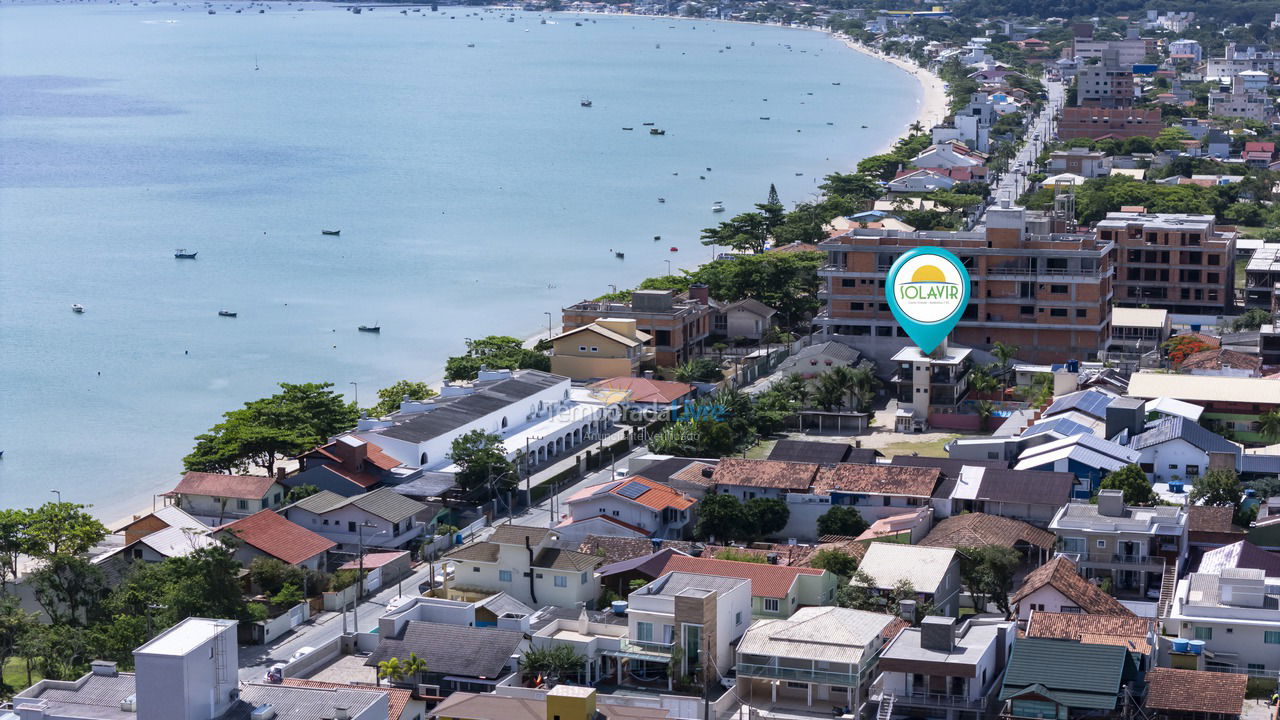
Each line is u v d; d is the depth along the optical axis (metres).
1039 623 140.25
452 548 189.62
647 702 129.50
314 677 136.25
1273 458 196.75
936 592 152.00
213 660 112.75
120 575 172.62
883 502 186.50
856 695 132.00
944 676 127.94
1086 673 126.12
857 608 150.00
